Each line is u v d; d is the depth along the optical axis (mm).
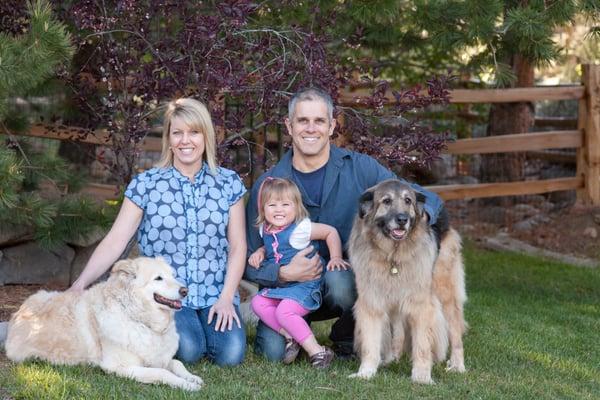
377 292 4871
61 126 7164
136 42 6203
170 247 4922
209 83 5918
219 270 5066
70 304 4703
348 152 5402
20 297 6555
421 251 4824
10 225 6668
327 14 7098
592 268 9688
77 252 7191
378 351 4930
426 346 4871
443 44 7586
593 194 11422
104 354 4520
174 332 4676
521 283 8875
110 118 6426
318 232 5172
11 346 4734
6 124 6809
